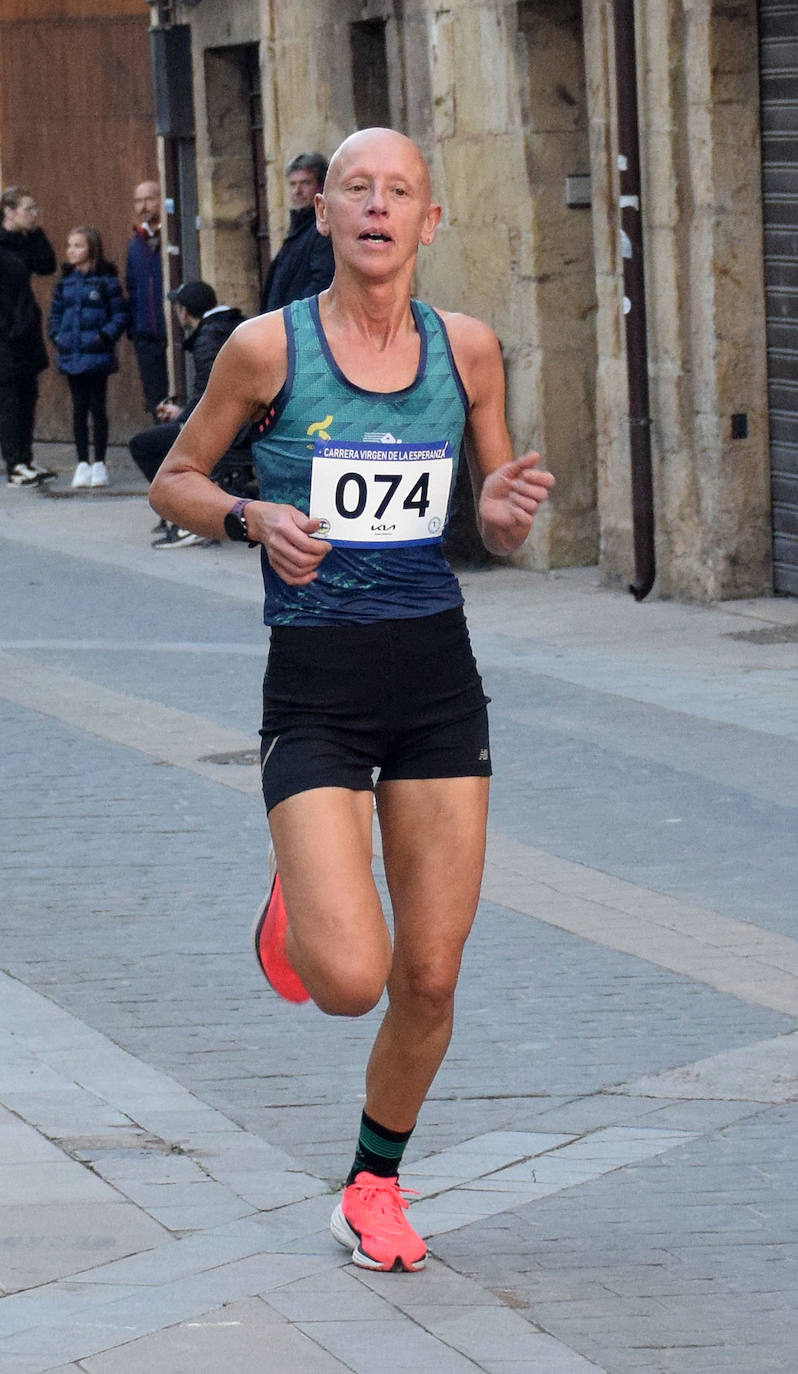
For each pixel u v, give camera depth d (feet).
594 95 112.27
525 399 123.75
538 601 114.01
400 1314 34.96
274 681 35.19
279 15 148.87
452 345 35.17
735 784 74.33
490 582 120.88
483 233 125.70
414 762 35.24
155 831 69.51
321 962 33.63
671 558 112.16
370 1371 32.81
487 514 34.94
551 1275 36.58
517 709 86.99
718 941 57.00
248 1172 41.73
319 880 33.88
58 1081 46.96
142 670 97.35
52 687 93.50
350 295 34.45
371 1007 34.04
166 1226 38.91
